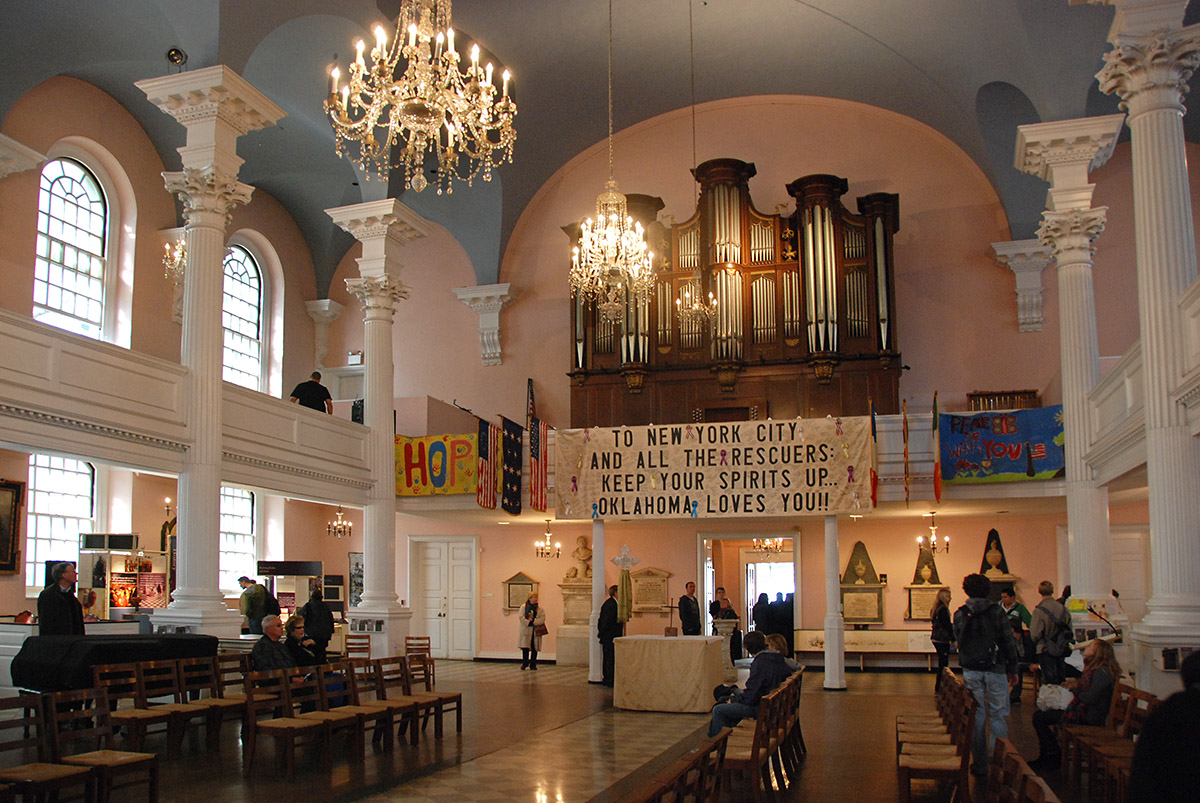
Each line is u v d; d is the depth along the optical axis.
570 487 16.42
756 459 15.89
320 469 15.56
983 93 17.47
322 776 8.29
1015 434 15.60
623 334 19.91
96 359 11.32
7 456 14.94
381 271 17.27
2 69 14.41
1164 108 10.19
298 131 18.64
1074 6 13.19
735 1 17.84
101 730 7.25
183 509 12.59
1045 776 8.36
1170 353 9.86
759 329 19.44
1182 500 9.64
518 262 22.52
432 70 9.54
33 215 15.59
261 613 14.98
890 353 18.75
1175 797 2.92
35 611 15.29
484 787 7.91
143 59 15.48
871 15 17.70
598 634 16.52
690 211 21.70
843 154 21.14
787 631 19.22
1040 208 19.38
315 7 14.58
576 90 20.19
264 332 21.66
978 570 18.94
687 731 11.05
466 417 21.92
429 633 21.69
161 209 18.11
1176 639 9.37
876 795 7.62
